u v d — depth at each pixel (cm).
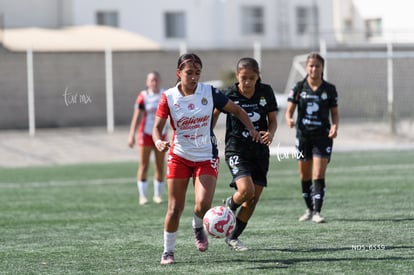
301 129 3459
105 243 3030
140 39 10788
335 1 13650
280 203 4147
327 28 13112
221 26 12619
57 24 11744
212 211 2484
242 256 2675
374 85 9425
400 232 3109
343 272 2372
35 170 6500
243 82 2759
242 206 2791
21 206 4253
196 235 2612
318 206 3431
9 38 10150
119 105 9400
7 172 6356
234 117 2778
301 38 13075
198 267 2498
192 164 2530
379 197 4259
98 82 9281
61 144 8012
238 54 10194
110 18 12019
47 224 3588
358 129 8756
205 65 10025
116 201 4431
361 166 6112
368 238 2980
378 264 2481
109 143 8119
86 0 11825
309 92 3434
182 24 12450
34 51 8981
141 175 4300
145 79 9494
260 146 2778
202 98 2511
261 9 12888
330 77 9444
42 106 9031
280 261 2564
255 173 2795
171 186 2538
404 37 12175
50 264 2630
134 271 2466
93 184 5372
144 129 4275
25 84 8956
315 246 2831
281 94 9900
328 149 3428
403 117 9200
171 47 12356
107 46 9994
